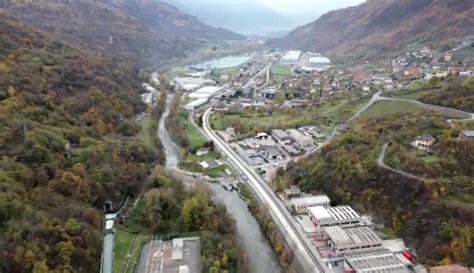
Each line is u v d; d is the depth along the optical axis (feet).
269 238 486.38
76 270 381.19
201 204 502.38
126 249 440.45
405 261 415.64
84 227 432.66
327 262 422.00
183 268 388.98
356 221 481.05
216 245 438.40
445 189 458.91
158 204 506.89
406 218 461.37
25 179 450.71
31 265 349.61
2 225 379.96
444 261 394.11
